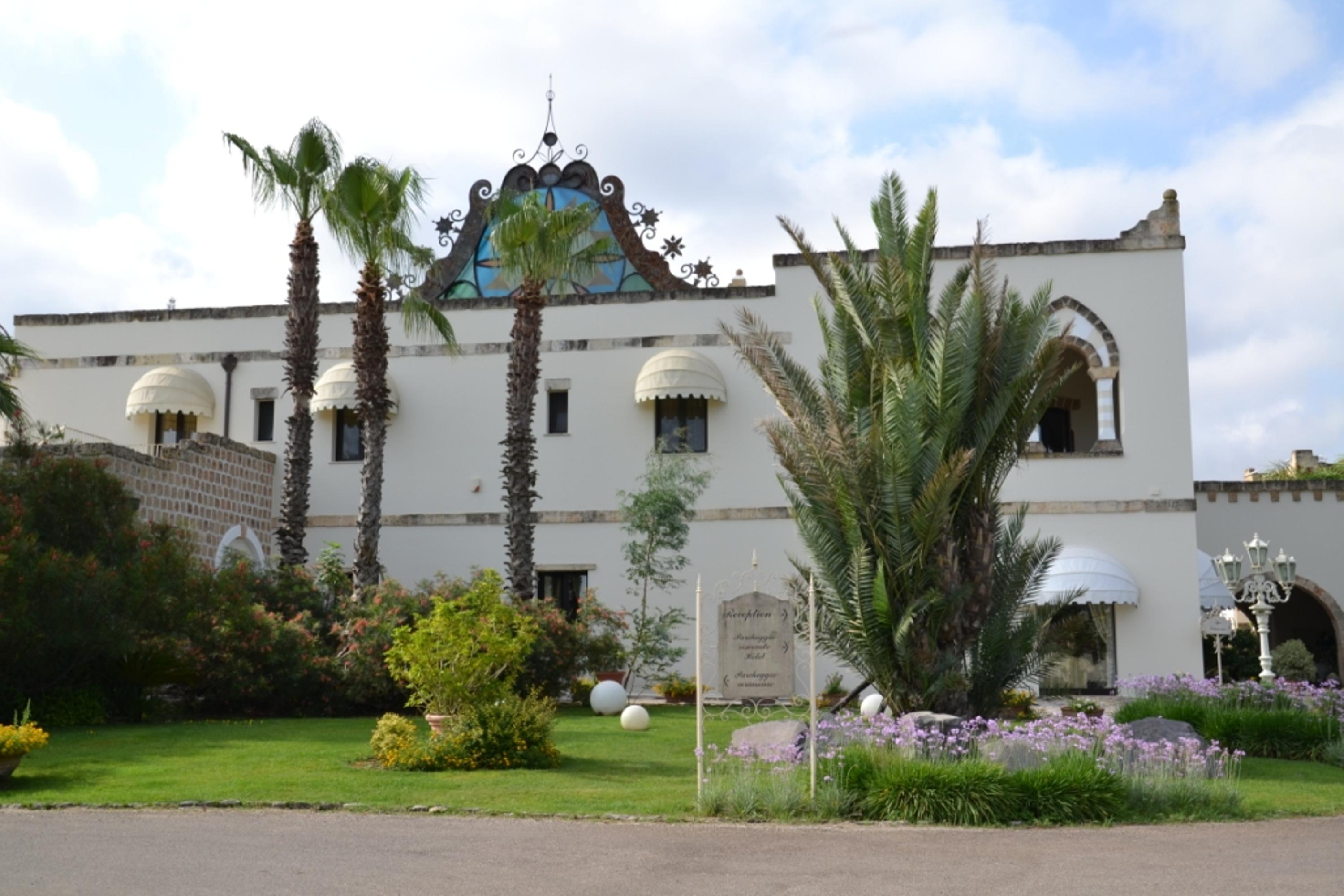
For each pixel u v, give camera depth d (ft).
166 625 66.64
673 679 92.99
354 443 105.81
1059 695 95.09
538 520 101.50
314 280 89.92
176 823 38.58
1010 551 61.05
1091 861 34.06
